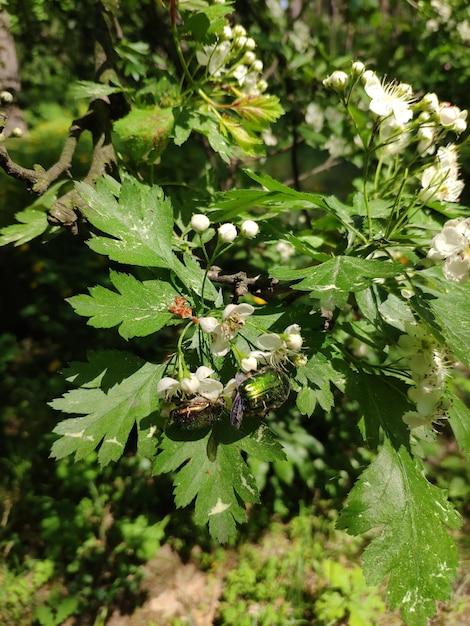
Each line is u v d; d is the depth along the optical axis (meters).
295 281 0.20
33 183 0.23
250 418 0.17
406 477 0.18
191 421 0.16
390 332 0.18
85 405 0.17
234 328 0.17
